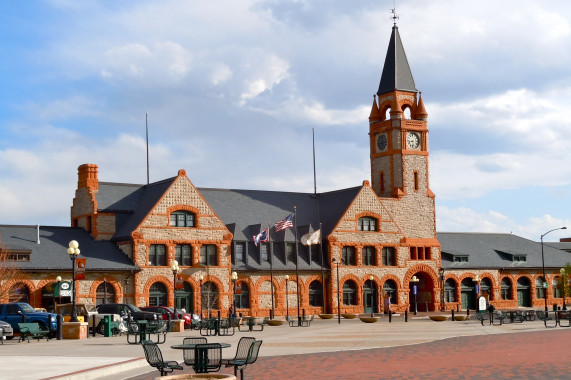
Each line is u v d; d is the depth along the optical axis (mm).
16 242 71812
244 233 86312
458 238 106438
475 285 100875
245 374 28344
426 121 100250
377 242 92312
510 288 104438
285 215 92062
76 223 81500
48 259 71250
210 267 79438
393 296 93312
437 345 40750
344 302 89500
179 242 77875
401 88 99562
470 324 65000
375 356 34719
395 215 96250
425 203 98812
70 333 49688
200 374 22656
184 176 79375
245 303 83688
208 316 76000
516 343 41406
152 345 25344
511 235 112438
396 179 97625
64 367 29641
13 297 66875
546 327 57844
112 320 53469
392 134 98125
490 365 30078
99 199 79500
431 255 97375
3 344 45125
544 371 27703
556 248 115812
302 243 86562
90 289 72312
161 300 76438
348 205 91250
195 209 79375
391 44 101438
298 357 34719
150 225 76375
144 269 75438
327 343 42875
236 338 48469
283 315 85438
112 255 75688
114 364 30484
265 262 85750
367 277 91000
